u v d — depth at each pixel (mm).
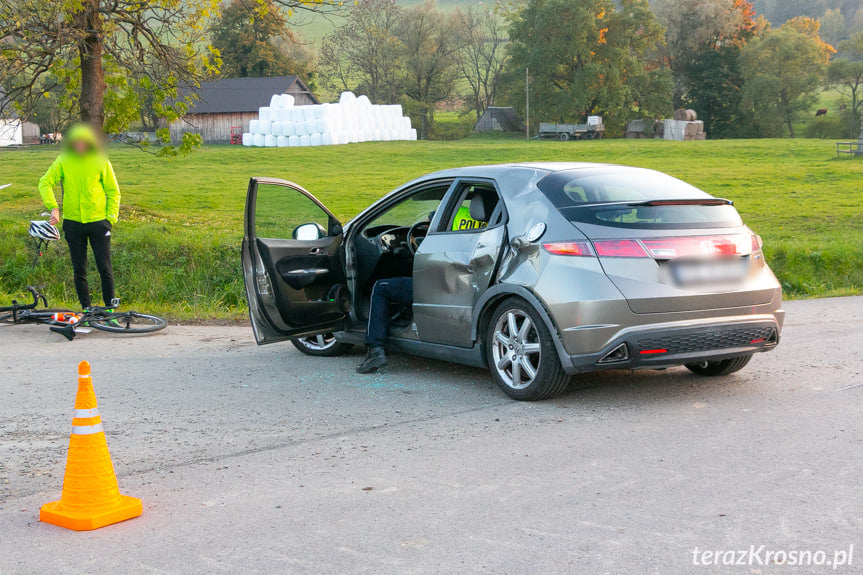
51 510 3586
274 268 6180
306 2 16047
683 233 5227
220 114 71312
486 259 5641
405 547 3221
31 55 15281
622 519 3441
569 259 5156
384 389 5957
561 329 5117
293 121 60656
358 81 99938
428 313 6121
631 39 79188
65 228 8633
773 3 194000
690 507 3557
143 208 22266
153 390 6039
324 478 4066
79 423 3576
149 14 16234
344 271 6770
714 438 4559
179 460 4414
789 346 7359
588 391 5730
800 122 98688
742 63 85875
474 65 95062
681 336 5102
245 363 6992
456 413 5242
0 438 4887
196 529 3465
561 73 80500
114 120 17016
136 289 12031
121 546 3307
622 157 48938
